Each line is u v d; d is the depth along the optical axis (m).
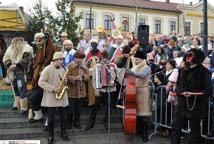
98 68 9.26
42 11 23.19
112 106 9.88
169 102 8.99
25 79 9.63
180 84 7.42
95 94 9.42
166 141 8.94
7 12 15.32
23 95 9.62
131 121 8.58
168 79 9.05
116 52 10.67
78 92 9.25
